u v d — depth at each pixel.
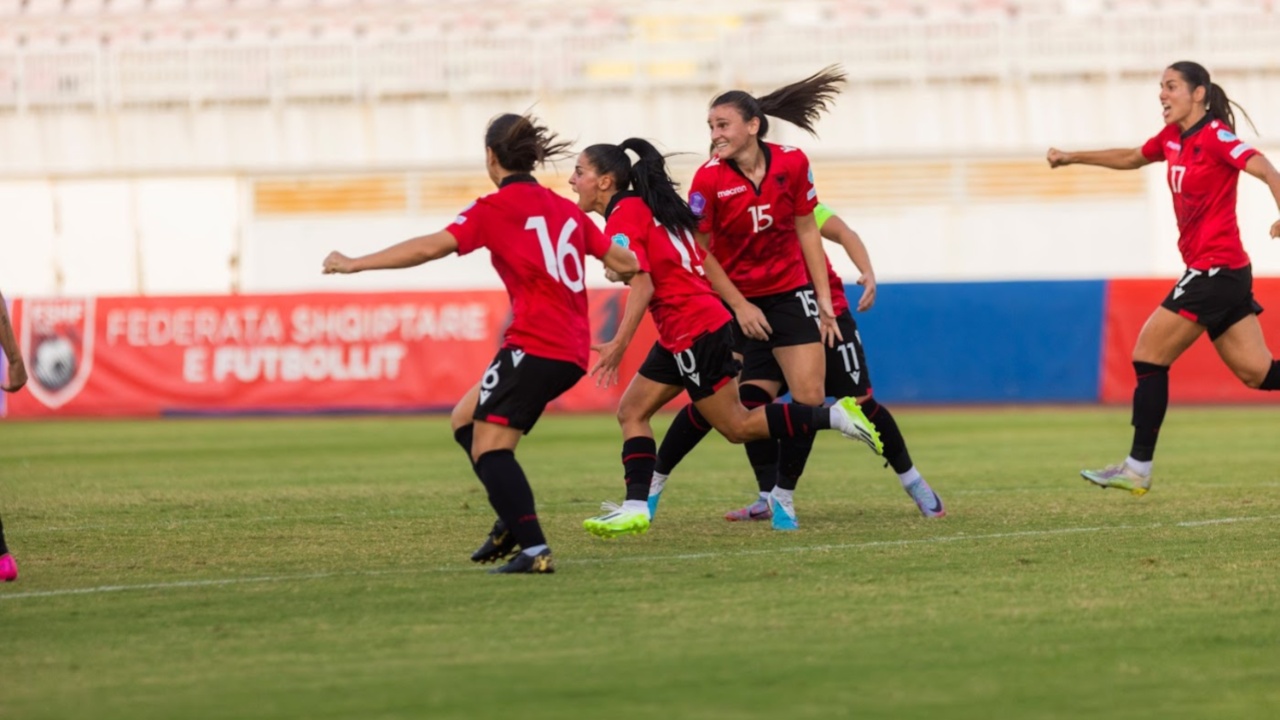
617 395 66.25
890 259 87.44
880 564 20.92
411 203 89.00
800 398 25.34
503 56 90.69
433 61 90.94
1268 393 64.44
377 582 19.86
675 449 25.95
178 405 67.19
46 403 67.56
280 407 66.81
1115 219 86.94
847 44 89.44
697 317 23.34
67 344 67.69
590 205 23.75
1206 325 26.36
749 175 24.56
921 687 13.84
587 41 90.81
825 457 42.81
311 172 89.25
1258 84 88.00
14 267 89.31
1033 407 64.38
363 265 18.81
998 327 65.44
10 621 17.33
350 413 66.62
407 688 13.91
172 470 40.41
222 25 102.25
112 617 17.53
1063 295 65.25
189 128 91.50
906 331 65.69
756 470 27.17
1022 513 27.41
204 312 67.31
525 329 19.73
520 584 19.45
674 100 88.88
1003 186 87.00
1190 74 25.98
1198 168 25.92
